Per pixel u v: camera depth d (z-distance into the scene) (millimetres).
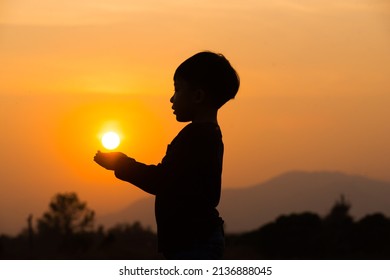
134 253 42281
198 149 8172
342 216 50625
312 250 47344
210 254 8148
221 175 8344
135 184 8203
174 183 8133
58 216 68000
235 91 8492
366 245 46844
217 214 8320
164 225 8172
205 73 8336
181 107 8414
